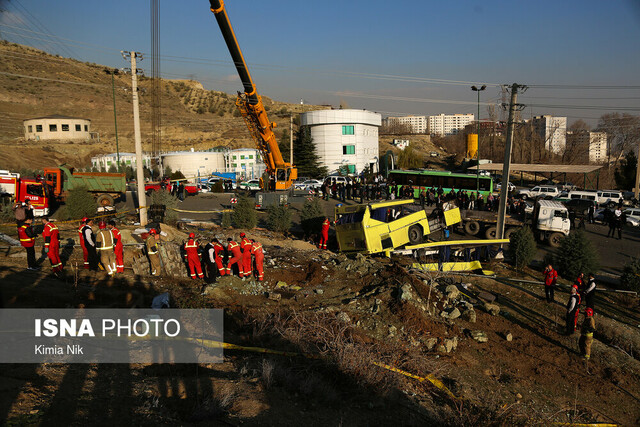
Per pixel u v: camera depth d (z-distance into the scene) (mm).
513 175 71875
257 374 7945
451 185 38344
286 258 17312
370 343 10648
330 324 10688
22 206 16078
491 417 8297
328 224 21016
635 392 11078
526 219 29156
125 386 6652
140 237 17719
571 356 12438
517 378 10938
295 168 37344
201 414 6020
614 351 13016
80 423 5316
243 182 48750
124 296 10602
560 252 19203
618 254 23469
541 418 8992
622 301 16547
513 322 14195
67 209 22531
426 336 11664
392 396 8352
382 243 18922
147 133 102500
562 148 112500
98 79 139125
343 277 15516
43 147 76000
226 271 14492
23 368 6594
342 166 60938
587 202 33125
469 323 13430
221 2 22438
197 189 42750
